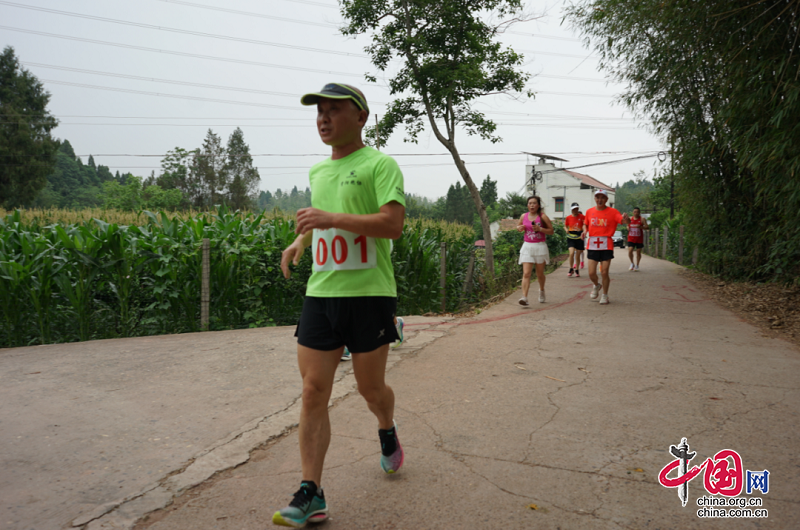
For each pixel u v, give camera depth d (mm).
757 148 7094
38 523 2145
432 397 3785
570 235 12703
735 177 9703
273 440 3047
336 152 2379
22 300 6012
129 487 2461
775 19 6266
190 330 6707
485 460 2768
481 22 12039
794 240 8109
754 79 6633
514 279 11445
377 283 2252
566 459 2775
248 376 4246
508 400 3711
